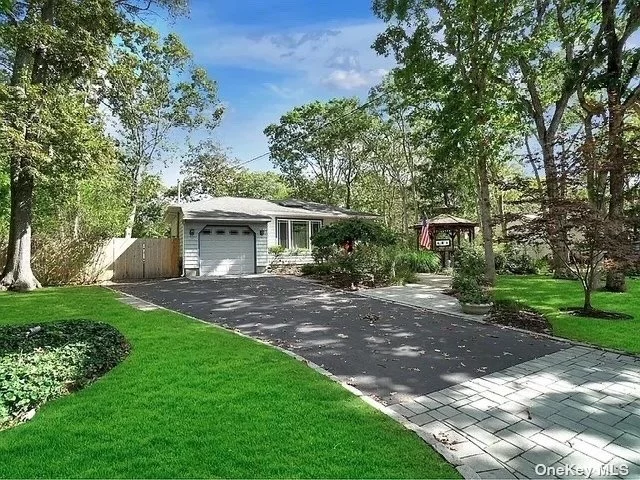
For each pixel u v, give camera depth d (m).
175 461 2.63
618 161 7.82
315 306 9.02
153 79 20.95
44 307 8.60
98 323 6.57
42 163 10.47
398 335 6.50
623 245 7.46
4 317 7.48
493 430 3.31
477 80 11.64
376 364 5.04
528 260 17.16
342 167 29.61
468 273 11.70
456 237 20.08
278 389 3.92
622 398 4.00
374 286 12.30
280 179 33.91
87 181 13.64
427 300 9.83
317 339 6.24
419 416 3.57
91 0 11.61
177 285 12.80
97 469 2.53
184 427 3.10
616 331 6.66
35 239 13.62
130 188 21.83
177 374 4.30
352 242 13.77
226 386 3.97
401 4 11.72
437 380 4.50
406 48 12.64
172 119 23.56
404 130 22.95
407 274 13.82
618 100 9.98
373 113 22.03
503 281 13.46
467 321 7.57
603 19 10.97
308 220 18.95
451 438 3.16
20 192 12.07
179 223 16.91
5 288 11.71
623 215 8.62
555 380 4.52
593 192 9.52
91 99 14.55
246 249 16.47
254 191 33.19
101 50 11.77
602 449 3.02
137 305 9.05
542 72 11.96
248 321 7.53
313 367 4.81
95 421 3.19
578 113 15.09
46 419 3.22
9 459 2.64
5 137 9.39
